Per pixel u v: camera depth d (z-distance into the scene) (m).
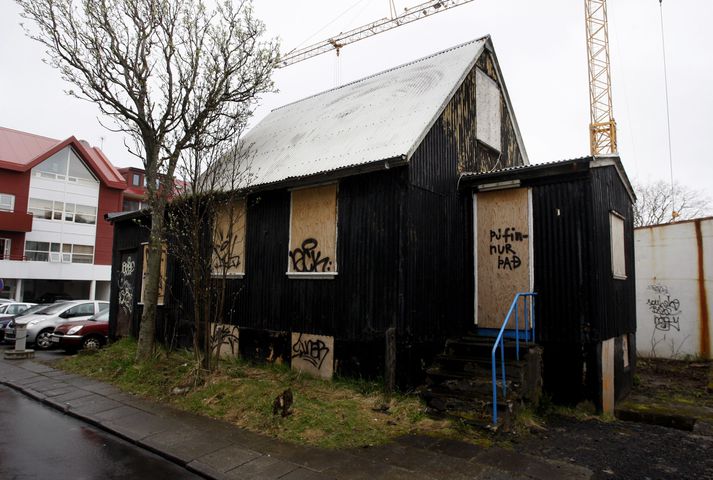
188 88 10.12
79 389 8.82
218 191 9.44
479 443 5.90
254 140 12.84
